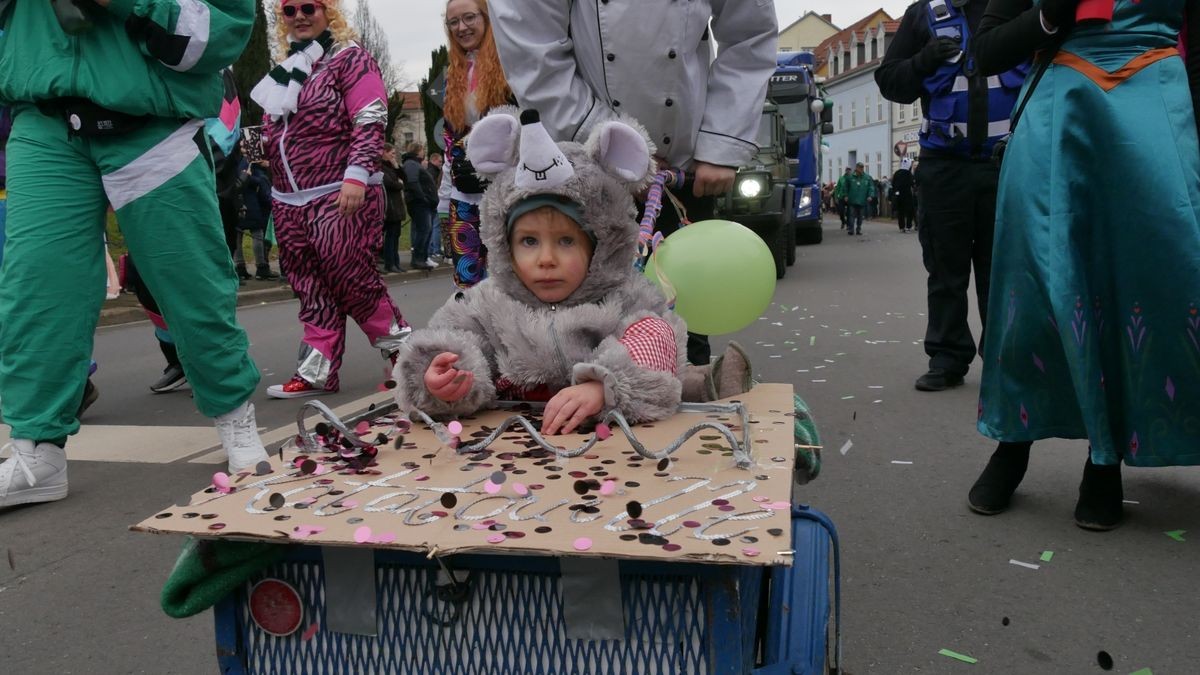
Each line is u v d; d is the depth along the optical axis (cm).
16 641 246
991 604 251
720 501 138
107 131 315
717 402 196
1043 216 275
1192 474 346
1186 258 260
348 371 626
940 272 500
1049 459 372
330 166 516
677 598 133
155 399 557
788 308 886
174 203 329
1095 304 275
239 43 330
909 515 318
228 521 136
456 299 212
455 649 141
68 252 329
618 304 202
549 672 139
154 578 283
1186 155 264
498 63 443
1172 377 267
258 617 148
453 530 130
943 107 470
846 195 2642
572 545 123
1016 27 278
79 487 372
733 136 278
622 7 260
